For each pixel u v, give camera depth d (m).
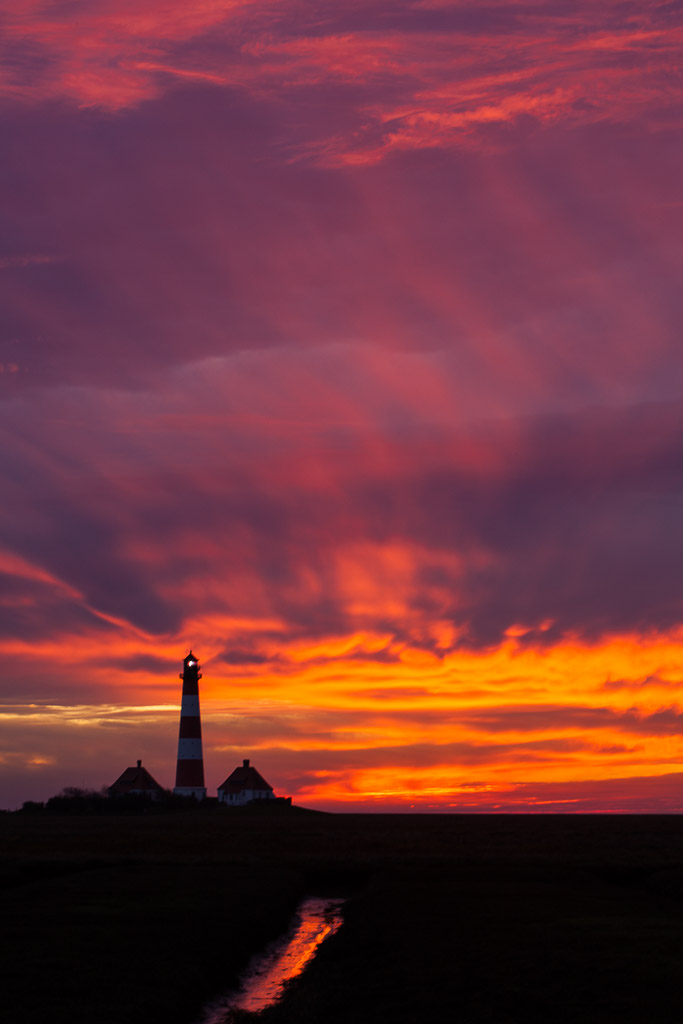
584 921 41.16
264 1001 31.45
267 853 82.19
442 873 63.34
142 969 31.56
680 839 100.81
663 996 27.36
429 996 28.62
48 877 65.94
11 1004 26.56
